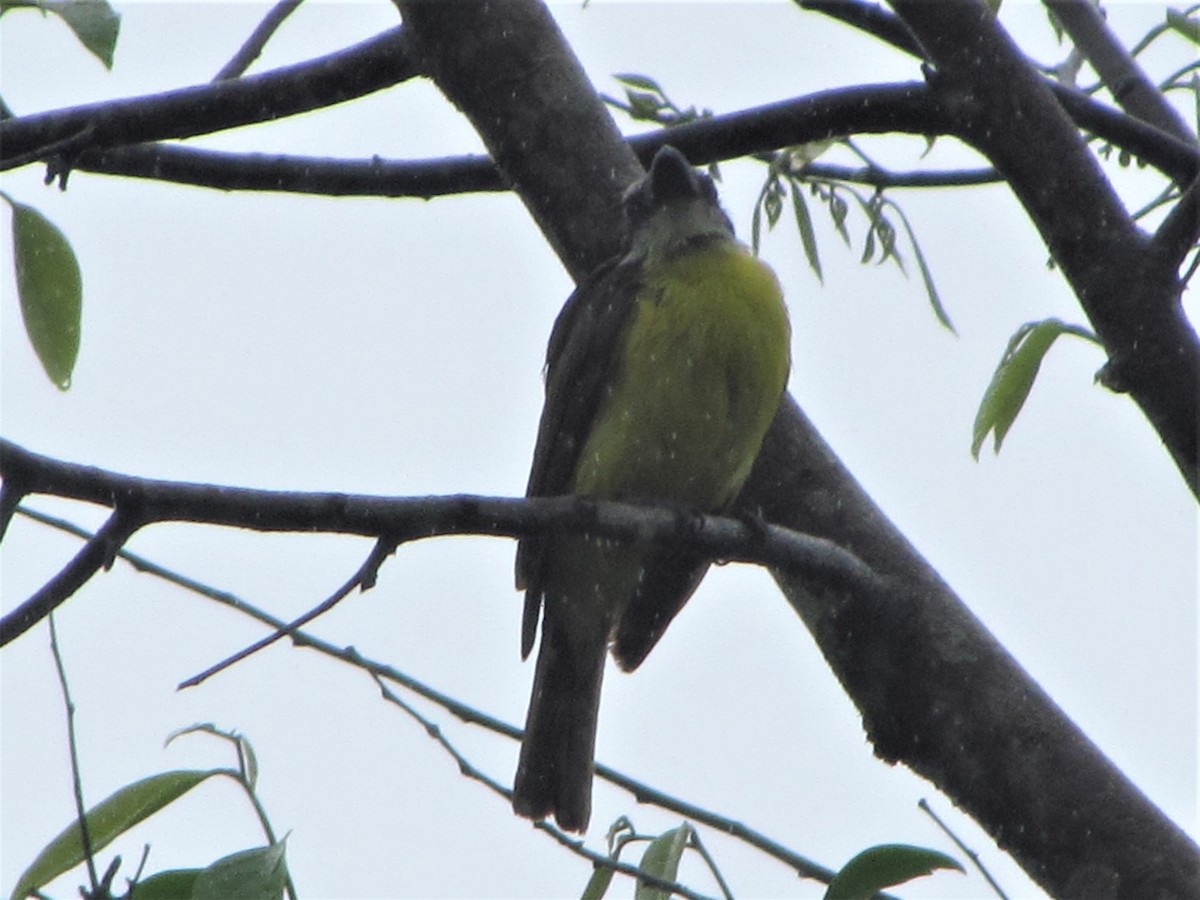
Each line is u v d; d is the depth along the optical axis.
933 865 5.95
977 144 7.37
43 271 7.50
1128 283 6.89
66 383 7.62
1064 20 8.96
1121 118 8.02
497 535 6.59
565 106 9.38
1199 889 6.95
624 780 7.92
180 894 6.04
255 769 6.45
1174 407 6.85
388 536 6.20
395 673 7.71
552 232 9.64
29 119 9.28
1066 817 7.26
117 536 5.86
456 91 9.45
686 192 9.73
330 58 9.38
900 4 7.45
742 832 7.68
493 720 7.88
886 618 7.85
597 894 6.93
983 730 7.54
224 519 5.97
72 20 7.09
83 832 5.91
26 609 5.91
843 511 8.46
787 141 9.09
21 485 5.69
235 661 5.99
